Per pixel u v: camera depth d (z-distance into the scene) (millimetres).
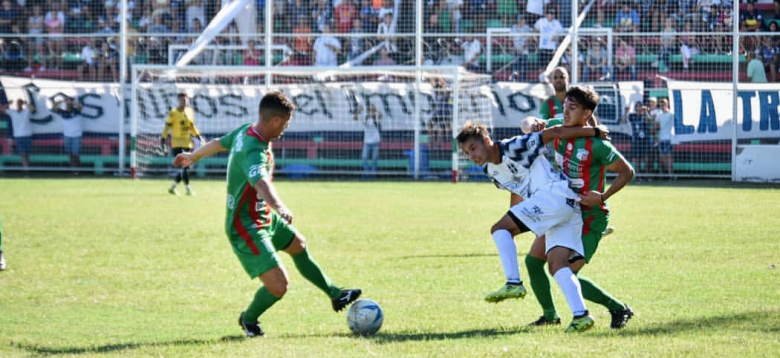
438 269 27094
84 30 73250
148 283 24859
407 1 70625
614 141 64062
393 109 66750
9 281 25109
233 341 17641
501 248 18016
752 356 15773
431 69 63875
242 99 67625
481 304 21766
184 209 44688
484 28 69438
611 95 63781
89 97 69000
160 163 68812
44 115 69188
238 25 71562
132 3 73250
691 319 19359
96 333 18781
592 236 18703
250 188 17781
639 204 46500
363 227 37406
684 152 63656
